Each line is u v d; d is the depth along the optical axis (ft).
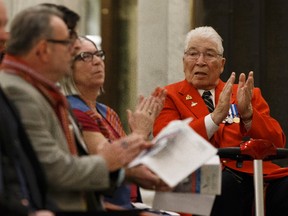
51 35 13.32
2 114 12.26
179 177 13.48
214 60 21.08
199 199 15.53
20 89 12.96
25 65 13.35
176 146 13.85
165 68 29.48
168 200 15.85
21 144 12.44
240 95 20.11
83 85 16.89
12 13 27.94
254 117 20.24
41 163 12.69
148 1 29.71
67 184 12.85
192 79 21.15
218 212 19.54
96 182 13.05
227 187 19.51
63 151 13.23
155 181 15.89
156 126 20.77
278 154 17.69
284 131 33.68
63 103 13.87
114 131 17.65
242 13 33.78
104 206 15.15
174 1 29.63
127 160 13.58
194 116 20.67
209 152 13.67
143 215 16.24
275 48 33.96
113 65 33.35
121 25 33.60
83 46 16.90
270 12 34.01
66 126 13.92
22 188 12.00
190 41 21.26
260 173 17.52
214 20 33.47
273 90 33.91
